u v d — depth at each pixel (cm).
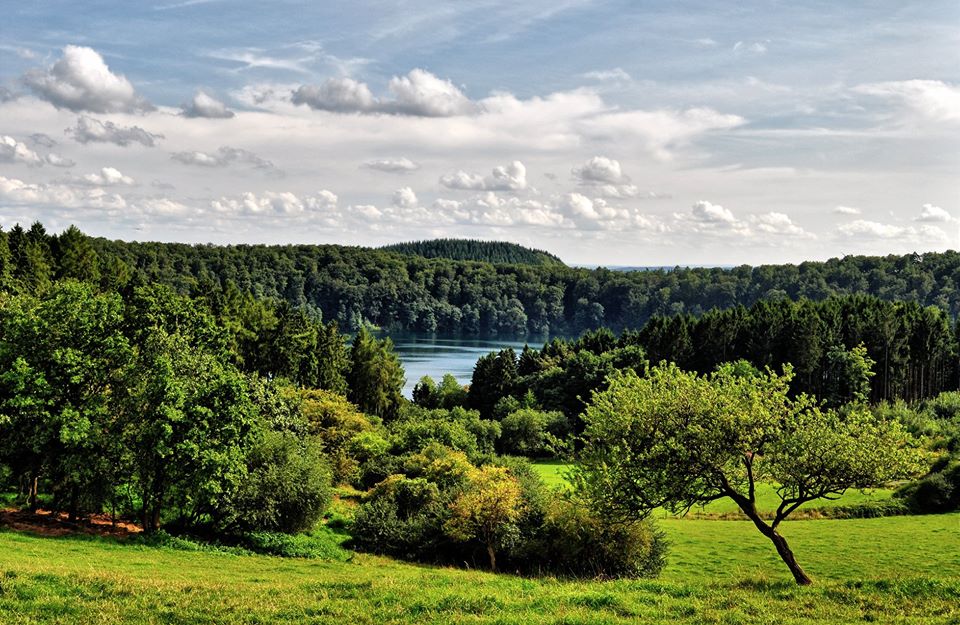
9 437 3678
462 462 5334
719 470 2644
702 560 4328
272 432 4778
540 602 1902
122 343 3984
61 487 4075
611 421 2809
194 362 4166
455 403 12762
